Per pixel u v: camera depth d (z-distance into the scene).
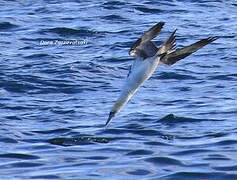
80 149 19.58
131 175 17.30
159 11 43.25
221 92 26.59
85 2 45.44
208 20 41.09
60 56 32.91
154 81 28.25
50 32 37.84
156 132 21.27
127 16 41.84
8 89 27.11
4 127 21.91
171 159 18.41
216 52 33.31
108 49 34.53
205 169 17.66
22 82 27.91
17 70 29.86
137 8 43.59
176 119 22.61
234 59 32.06
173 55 10.03
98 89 27.44
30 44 35.66
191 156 18.70
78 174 17.36
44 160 18.61
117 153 19.09
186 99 25.50
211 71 29.88
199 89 27.16
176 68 29.94
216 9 44.06
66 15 41.94
